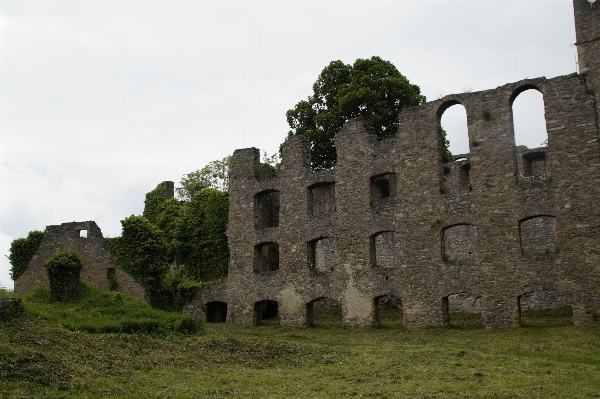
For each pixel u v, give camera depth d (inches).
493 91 1425.9
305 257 1633.9
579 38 1369.3
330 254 1879.9
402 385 842.2
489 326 1343.5
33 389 743.7
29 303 1347.2
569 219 1293.1
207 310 1800.0
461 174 1847.9
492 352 1130.0
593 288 1248.2
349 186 1595.7
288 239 1670.8
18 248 2096.5
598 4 1360.7
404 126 1535.4
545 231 1675.7
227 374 910.4
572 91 1332.4
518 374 909.8
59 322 1154.7
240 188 1796.3
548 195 1325.0
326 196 1825.8
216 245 1886.1
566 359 1051.3
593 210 1272.1
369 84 1921.8
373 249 1550.2
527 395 773.3
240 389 811.4
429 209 1465.3
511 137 1387.8
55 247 2050.9
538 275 1307.8
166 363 962.7
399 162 1525.6
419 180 1489.9
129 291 1882.4
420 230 1470.2
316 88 2063.2
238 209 1785.2
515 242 1346.0
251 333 1487.5
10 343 935.7
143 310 1422.2
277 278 1669.5
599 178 1275.8
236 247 1764.3
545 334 1218.0
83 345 1006.4
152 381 836.0
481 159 1417.3
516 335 1241.4
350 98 1881.2
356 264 1549.0
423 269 1450.5
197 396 761.6
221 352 1079.6
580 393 782.5
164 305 1827.0
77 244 2010.3
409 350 1149.7
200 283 1814.7
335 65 2047.2
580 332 1193.4
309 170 1688.0
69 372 831.7
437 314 1414.9
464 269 1397.6
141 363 940.6
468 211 1413.6
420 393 789.9
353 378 893.2
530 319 1470.2
